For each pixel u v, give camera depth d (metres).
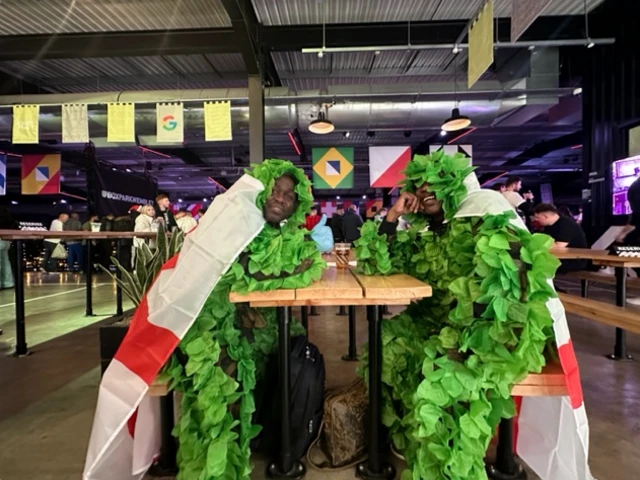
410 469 1.19
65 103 5.21
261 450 1.47
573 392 1.08
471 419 1.05
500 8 4.36
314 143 10.09
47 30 4.57
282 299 1.11
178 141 5.02
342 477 1.36
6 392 2.17
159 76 6.20
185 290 1.05
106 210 9.24
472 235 1.15
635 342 2.98
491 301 1.03
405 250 1.55
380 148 7.01
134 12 4.27
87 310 4.32
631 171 5.11
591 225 5.84
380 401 1.35
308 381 1.46
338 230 8.08
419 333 1.39
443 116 5.83
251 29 4.43
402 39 4.75
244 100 5.36
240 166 12.11
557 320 1.10
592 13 4.82
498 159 11.95
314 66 5.93
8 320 4.12
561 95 5.67
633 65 5.05
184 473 1.13
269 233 1.18
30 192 8.39
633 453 1.49
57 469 1.43
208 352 1.10
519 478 1.33
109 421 1.03
